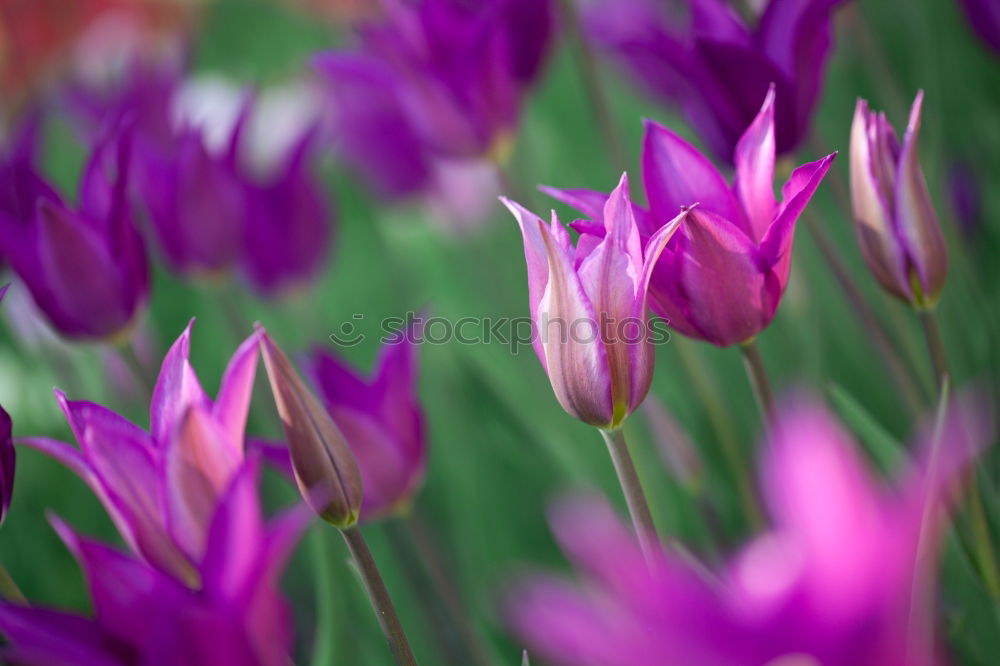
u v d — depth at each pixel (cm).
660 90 129
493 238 157
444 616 108
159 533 78
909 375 97
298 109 180
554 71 177
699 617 55
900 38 154
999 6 101
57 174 199
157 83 157
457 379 139
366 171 158
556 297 80
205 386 151
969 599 97
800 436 56
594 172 158
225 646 73
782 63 95
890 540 55
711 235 83
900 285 88
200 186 119
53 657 73
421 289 161
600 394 80
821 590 55
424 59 112
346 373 96
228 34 260
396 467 97
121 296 103
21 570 128
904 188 87
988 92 141
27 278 102
